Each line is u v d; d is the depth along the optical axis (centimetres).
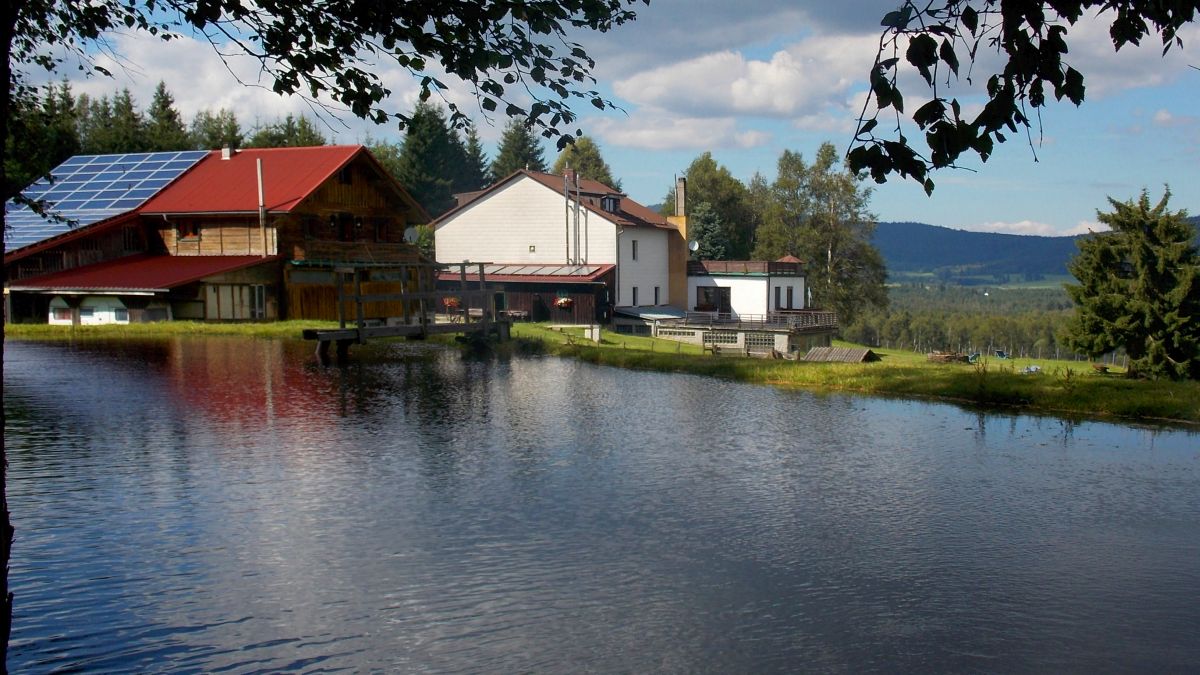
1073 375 2770
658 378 2939
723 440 1889
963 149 415
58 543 1141
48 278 4162
